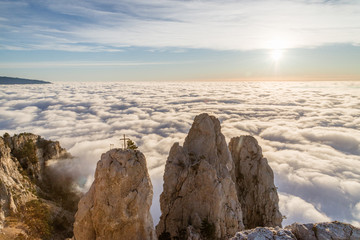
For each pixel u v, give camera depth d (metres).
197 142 34.00
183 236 27.83
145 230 21.81
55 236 44.09
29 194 48.12
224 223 28.06
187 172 30.16
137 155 22.45
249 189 37.97
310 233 15.44
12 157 55.88
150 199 22.39
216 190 28.11
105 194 21.55
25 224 40.19
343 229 15.24
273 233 15.64
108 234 21.47
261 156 39.12
